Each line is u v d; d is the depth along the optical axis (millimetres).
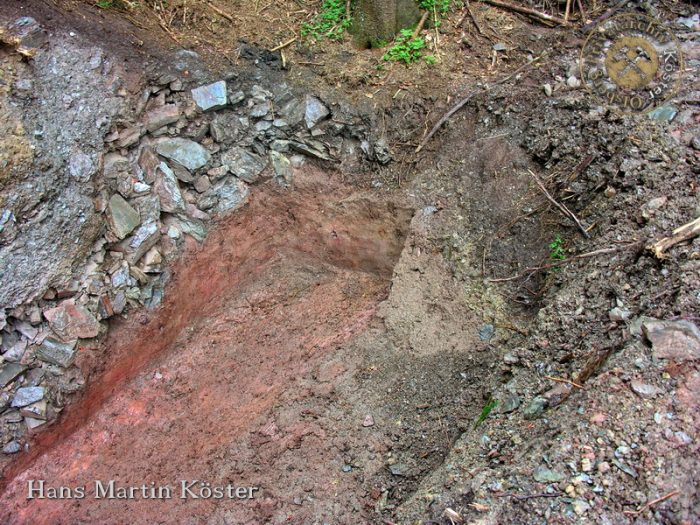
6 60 1942
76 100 2023
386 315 2092
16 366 1899
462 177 2143
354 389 1969
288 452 1866
